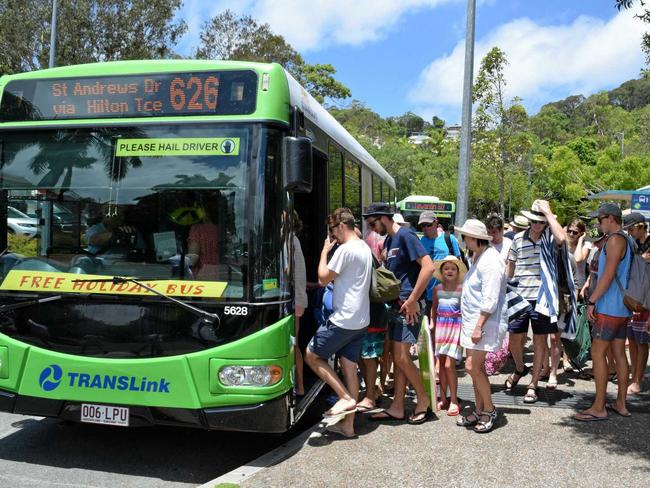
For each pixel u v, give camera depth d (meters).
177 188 4.64
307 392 5.69
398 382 5.96
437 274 6.29
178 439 5.64
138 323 4.52
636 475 4.55
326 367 5.29
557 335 7.10
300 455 4.92
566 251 6.82
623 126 70.88
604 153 41.38
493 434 5.46
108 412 4.52
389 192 16.02
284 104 4.75
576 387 7.31
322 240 6.75
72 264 4.70
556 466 4.71
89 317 4.59
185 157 4.67
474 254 5.63
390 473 4.56
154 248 4.62
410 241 5.69
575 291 6.90
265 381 4.41
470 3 11.86
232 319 4.43
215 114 4.66
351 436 5.36
